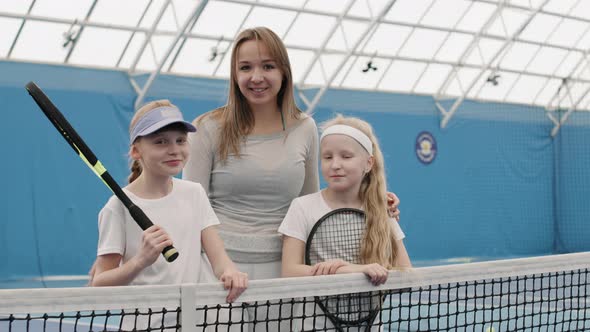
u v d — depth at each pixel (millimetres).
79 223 15695
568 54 23062
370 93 20406
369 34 19328
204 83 17703
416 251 20656
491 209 21984
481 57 21812
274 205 3627
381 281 2980
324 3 17922
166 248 2738
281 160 3604
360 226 3461
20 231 15148
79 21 15648
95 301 2344
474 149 21875
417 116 21047
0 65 15188
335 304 3213
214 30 17250
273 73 3520
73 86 15969
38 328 9523
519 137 22641
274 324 3424
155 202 3156
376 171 3535
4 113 15125
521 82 23234
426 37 20359
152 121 3053
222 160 3602
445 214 21188
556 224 23000
